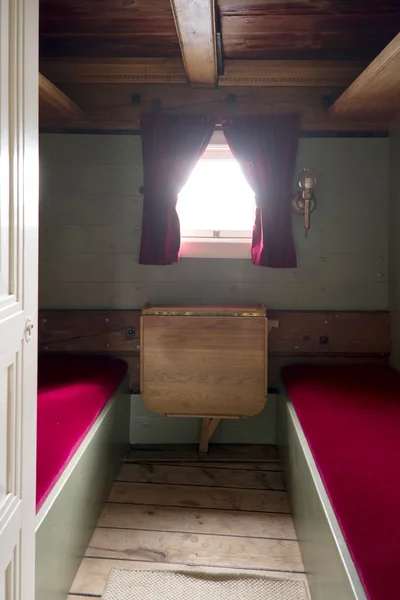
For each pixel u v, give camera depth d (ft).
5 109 3.96
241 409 10.58
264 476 10.44
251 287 11.92
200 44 8.91
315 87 11.51
